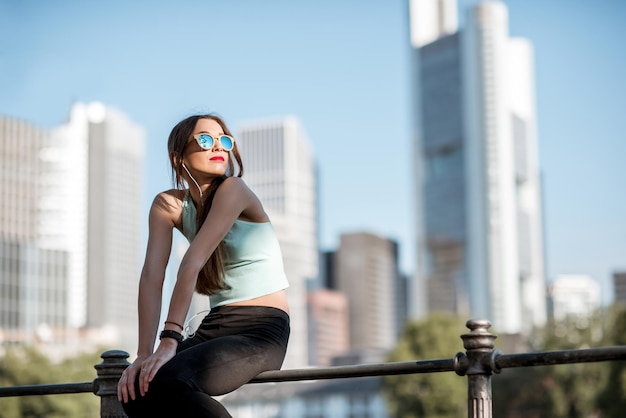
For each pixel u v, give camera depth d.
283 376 4.09
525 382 79.12
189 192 4.42
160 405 3.77
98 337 187.12
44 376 92.75
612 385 65.25
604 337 80.19
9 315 196.12
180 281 3.98
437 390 81.94
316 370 4.06
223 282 4.17
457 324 89.31
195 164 4.26
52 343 180.38
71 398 83.69
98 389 4.57
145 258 4.34
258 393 150.00
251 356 3.97
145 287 4.28
